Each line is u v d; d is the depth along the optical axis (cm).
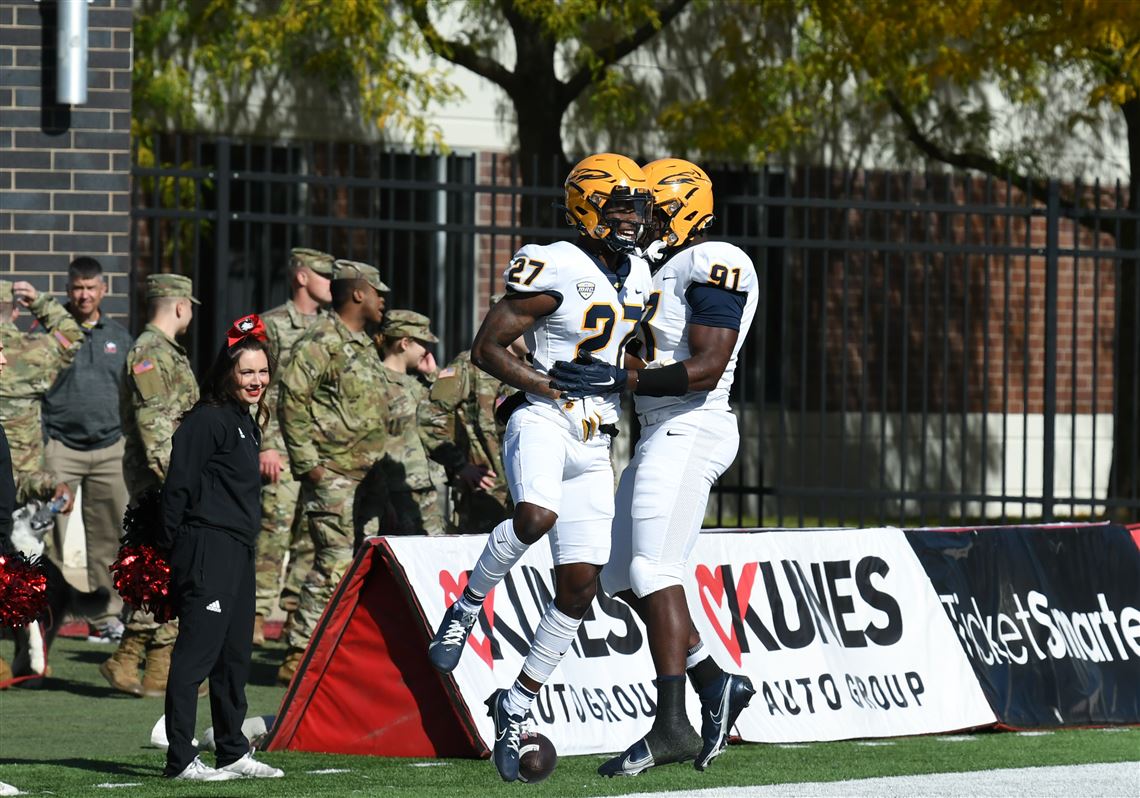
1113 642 3459
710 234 7100
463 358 3712
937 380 7569
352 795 2500
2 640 4097
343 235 6769
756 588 3133
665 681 2195
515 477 2080
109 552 4109
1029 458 7644
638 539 2234
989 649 3319
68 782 2597
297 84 6681
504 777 2131
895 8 6125
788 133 6762
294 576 4181
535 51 6291
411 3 6081
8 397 3784
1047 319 4931
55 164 4575
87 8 4541
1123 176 7819
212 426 2611
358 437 3603
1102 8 5584
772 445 7394
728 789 2634
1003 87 6956
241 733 2667
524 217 6350
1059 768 2869
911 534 3328
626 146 7175
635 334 2305
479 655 2848
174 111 6362
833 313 7450
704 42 7238
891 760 2928
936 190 7569
